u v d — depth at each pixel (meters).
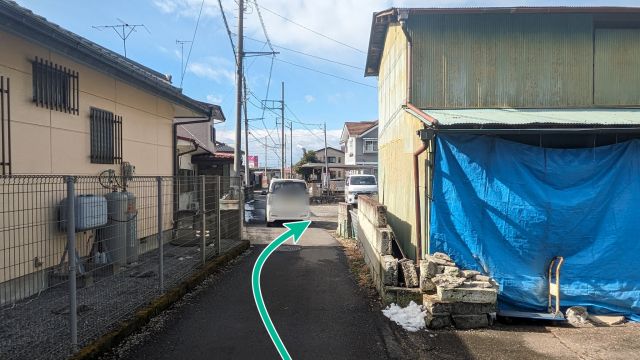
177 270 7.40
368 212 8.25
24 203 5.03
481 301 5.27
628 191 5.82
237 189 12.05
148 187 7.08
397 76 8.26
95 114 7.08
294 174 55.50
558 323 5.54
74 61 6.11
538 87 7.28
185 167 17.56
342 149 58.50
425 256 5.88
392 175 9.01
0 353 3.81
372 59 11.66
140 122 8.79
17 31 4.62
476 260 5.87
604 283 5.78
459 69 7.26
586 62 7.33
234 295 6.51
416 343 4.78
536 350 4.62
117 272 6.33
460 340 4.88
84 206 5.80
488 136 5.93
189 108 9.92
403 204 7.57
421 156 6.30
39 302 4.90
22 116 5.43
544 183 5.88
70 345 3.92
